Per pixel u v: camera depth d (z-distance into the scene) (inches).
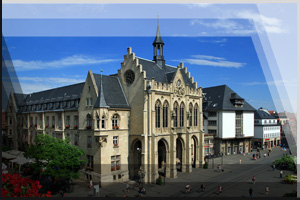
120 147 1678.2
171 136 1809.8
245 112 3093.0
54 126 2097.7
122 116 1713.8
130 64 1784.0
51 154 1325.0
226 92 3034.0
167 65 2199.8
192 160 2170.3
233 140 2992.1
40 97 2650.1
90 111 1664.6
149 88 1646.2
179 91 1923.0
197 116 2165.4
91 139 1633.9
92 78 1678.2
